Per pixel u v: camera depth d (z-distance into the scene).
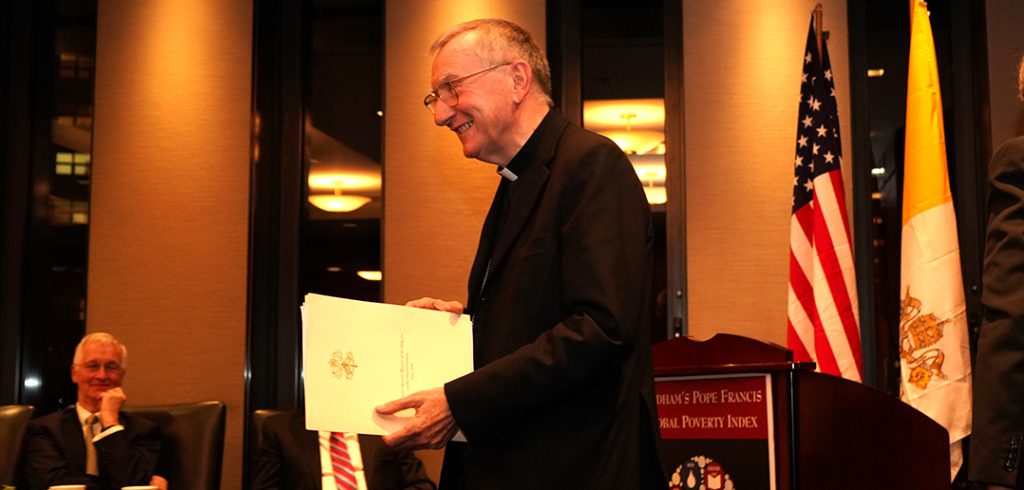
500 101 1.66
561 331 1.44
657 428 1.54
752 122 4.57
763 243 4.51
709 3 4.66
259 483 3.58
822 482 2.03
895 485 2.04
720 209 4.55
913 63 3.76
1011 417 1.29
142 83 4.87
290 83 4.92
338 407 1.44
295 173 4.87
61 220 4.94
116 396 3.63
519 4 4.77
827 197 3.82
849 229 3.82
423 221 4.70
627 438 1.50
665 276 4.62
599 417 1.50
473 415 1.43
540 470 1.49
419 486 3.61
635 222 1.53
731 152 4.57
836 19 4.56
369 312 1.53
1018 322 1.29
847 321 3.70
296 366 4.77
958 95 4.54
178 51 4.87
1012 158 1.39
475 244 4.66
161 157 4.82
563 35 4.81
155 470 3.60
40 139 4.96
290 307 4.80
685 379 2.16
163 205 4.80
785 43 4.60
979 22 4.48
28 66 4.91
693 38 4.65
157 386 4.71
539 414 1.46
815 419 2.06
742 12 4.64
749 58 4.61
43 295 4.90
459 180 4.70
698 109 4.61
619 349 1.43
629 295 1.46
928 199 3.62
